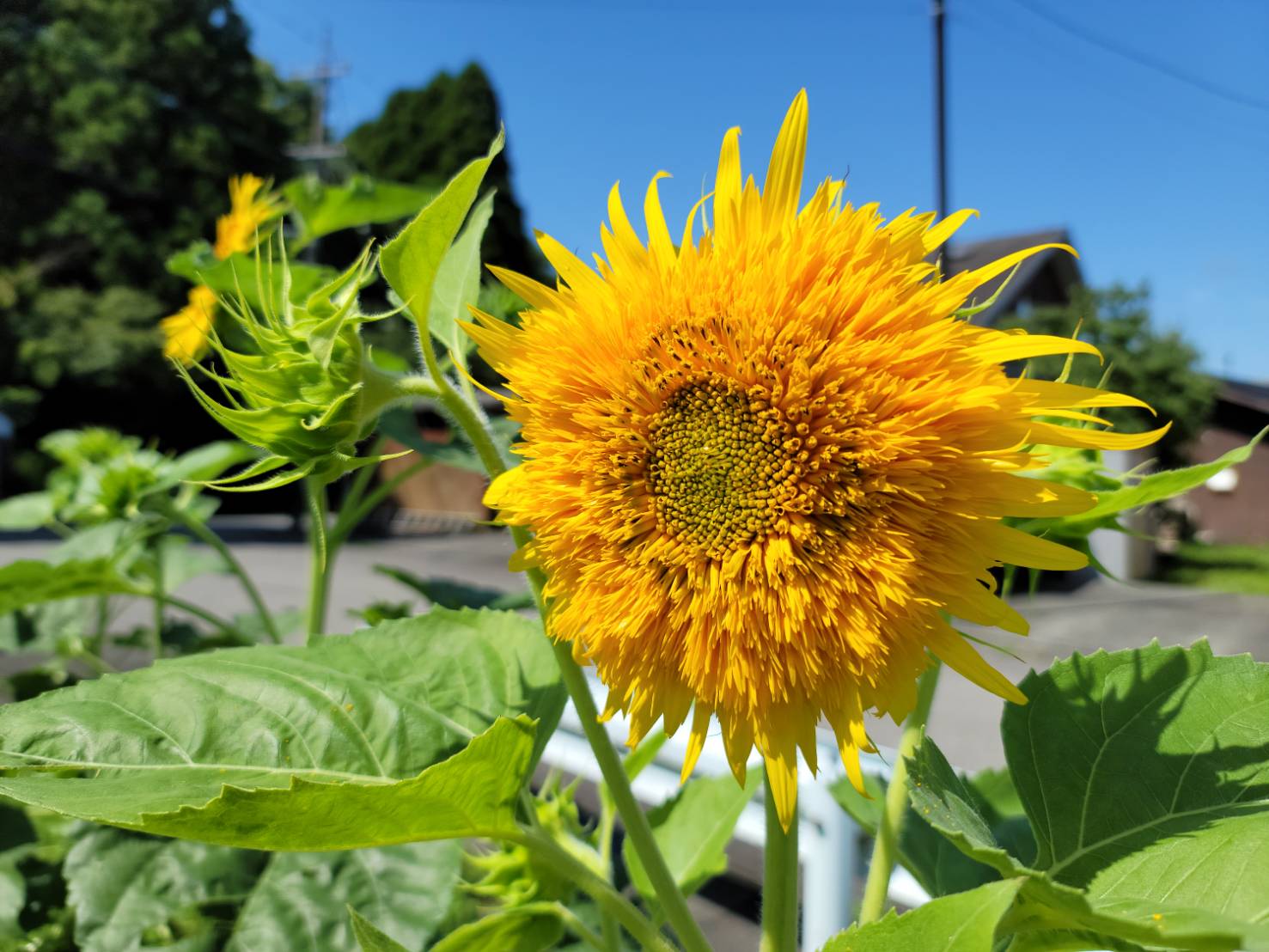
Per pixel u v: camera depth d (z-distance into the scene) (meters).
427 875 0.39
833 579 0.23
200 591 3.33
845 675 0.24
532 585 0.27
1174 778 0.25
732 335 0.25
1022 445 0.23
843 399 0.24
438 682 0.31
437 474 6.48
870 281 0.24
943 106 3.02
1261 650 2.65
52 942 0.49
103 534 0.55
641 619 0.25
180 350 0.50
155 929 0.43
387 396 0.26
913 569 0.23
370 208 0.55
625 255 0.25
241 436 0.25
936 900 0.20
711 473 0.25
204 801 0.24
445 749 0.29
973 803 0.25
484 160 0.23
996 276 0.23
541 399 0.26
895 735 1.13
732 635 0.24
